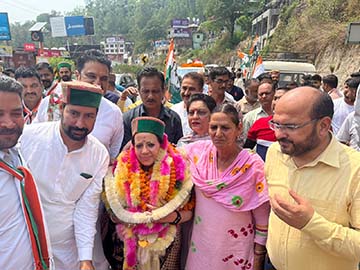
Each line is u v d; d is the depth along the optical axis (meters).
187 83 4.04
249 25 46.94
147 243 2.37
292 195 1.80
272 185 2.06
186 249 2.71
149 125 2.39
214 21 51.38
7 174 1.86
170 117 3.54
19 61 36.53
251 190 2.35
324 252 1.85
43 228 1.98
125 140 3.32
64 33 41.41
